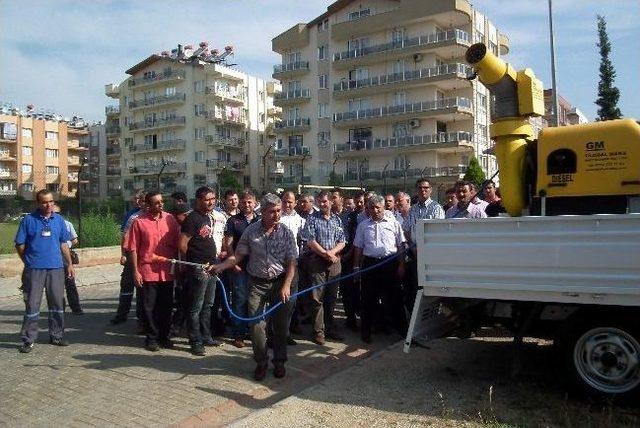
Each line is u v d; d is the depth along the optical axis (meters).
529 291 4.94
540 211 5.55
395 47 48.69
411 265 8.07
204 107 66.75
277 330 6.00
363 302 7.55
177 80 68.25
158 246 6.99
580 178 5.22
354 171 52.78
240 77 68.19
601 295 4.64
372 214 7.51
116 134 77.62
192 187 67.25
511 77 5.75
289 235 6.00
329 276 7.54
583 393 4.86
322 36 54.78
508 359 6.44
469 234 5.19
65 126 85.12
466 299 5.55
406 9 47.72
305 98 55.75
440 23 48.34
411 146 48.50
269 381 5.87
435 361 6.44
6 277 14.06
